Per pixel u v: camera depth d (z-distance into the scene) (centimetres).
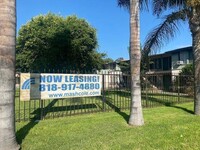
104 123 788
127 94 1477
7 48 469
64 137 629
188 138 632
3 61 466
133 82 780
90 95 981
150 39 1194
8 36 470
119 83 1443
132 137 633
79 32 2486
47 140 601
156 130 705
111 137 632
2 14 467
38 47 2453
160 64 3077
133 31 783
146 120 850
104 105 1034
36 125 750
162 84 1756
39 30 2470
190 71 2134
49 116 900
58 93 889
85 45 2498
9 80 475
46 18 2572
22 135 637
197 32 988
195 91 977
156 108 1133
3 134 470
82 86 959
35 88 834
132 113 773
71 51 2395
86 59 2553
